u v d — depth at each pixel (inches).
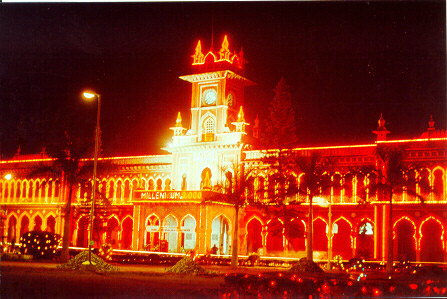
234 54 2677.2
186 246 2508.6
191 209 2359.7
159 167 2751.0
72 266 1470.2
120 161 2842.0
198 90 2677.2
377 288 954.1
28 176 1959.9
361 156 2256.4
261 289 979.9
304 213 2293.3
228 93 2647.6
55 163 1943.9
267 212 2213.3
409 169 1770.4
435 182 2138.3
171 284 1122.0
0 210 2972.4
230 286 1042.7
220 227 2491.4
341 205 2285.9
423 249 2165.4
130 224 2768.2
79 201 2792.8
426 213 2137.1
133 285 1074.1
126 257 2090.3
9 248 2279.8
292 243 2410.2
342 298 915.4
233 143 2534.5
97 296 874.8
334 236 2320.4
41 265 1644.9
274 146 2373.3
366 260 2154.3
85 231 2888.8
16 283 1034.7
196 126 2659.9
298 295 951.0
